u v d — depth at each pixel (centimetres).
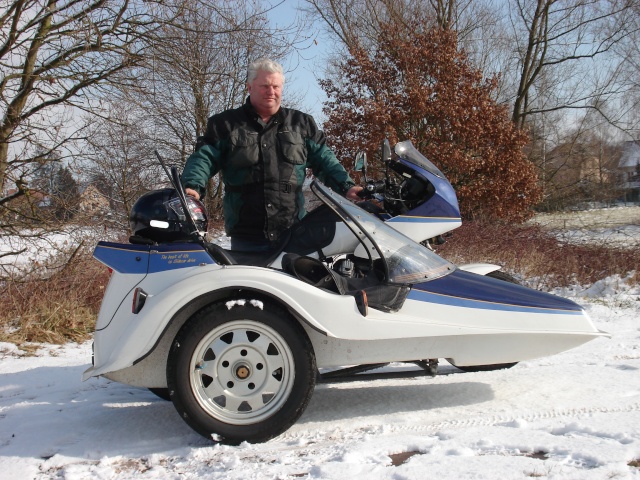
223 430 327
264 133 425
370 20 2228
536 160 2473
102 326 353
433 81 1612
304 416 373
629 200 2523
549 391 396
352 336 339
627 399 374
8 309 706
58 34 826
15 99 814
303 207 448
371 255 386
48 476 305
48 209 832
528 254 977
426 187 484
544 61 2483
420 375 381
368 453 299
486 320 363
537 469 267
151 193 382
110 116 870
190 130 1534
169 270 348
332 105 1656
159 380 350
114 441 346
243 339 332
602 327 605
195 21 919
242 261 411
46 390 458
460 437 313
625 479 254
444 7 2348
